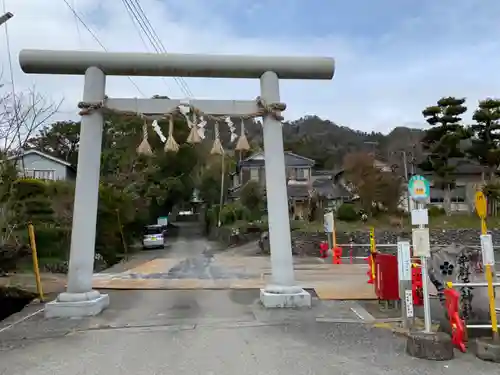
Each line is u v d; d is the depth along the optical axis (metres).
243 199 31.03
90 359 5.23
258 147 36.12
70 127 35.78
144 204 27.50
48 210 16.61
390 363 4.98
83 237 7.89
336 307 8.12
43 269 15.12
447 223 27.95
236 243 26.52
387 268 7.90
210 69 8.37
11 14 10.39
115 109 8.23
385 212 28.89
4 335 6.39
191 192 33.25
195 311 7.91
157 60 8.21
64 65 8.12
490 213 30.50
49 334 6.43
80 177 7.97
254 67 8.43
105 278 12.61
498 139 33.34
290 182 36.84
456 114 32.50
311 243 21.58
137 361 5.13
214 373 4.70
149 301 8.91
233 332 6.43
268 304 8.02
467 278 6.31
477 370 4.72
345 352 5.42
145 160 26.41
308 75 8.60
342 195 33.94
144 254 23.38
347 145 54.34
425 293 5.61
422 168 32.94
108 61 8.18
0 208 13.21
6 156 13.63
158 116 8.41
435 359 5.07
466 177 33.81
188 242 30.77
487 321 5.96
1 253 13.87
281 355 5.31
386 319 7.17
